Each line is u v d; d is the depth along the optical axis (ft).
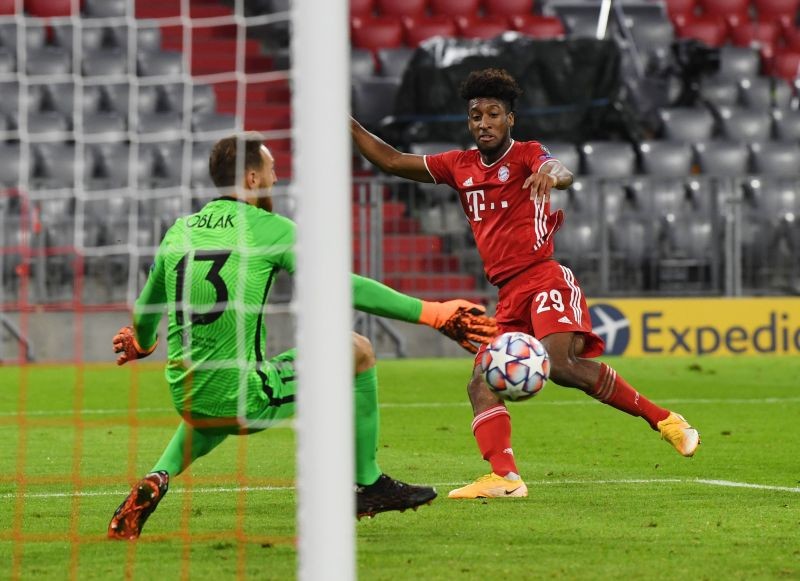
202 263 60.59
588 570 54.24
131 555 58.13
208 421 61.36
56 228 185.88
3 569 55.47
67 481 83.46
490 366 71.61
